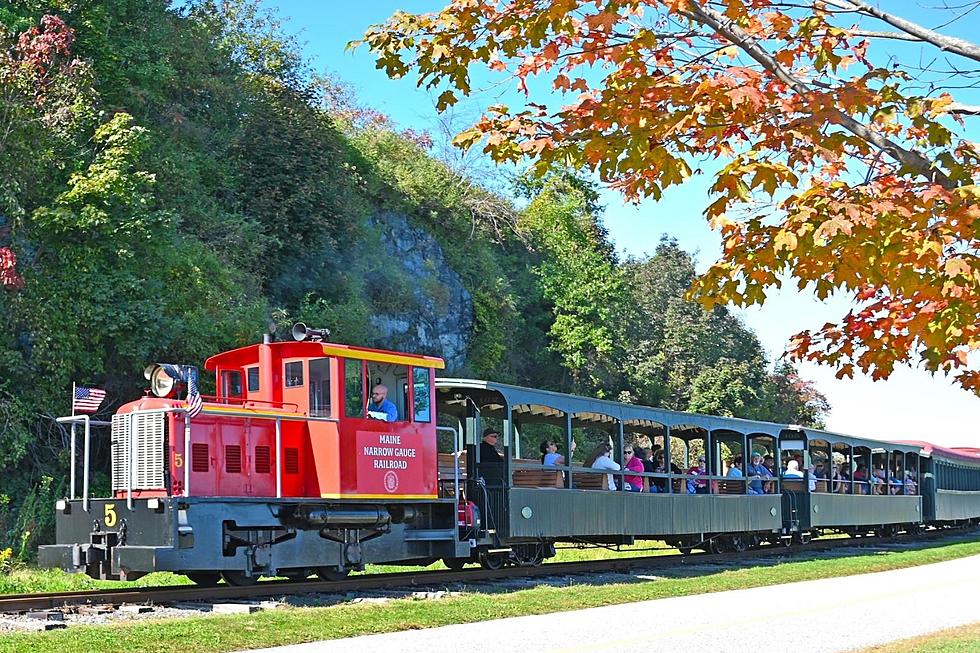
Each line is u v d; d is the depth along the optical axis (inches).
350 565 587.5
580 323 1781.5
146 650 363.6
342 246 1354.6
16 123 894.4
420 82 312.2
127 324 895.1
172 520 502.6
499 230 1748.3
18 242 876.6
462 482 681.0
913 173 266.4
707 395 1968.5
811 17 291.7
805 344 321.7
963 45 266.7
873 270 265.1
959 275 251.3
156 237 952.9
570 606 516.4
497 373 1632.6
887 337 308.0
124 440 540.7
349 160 1487.5
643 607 521.7
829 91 271.7
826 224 242.8
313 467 575.5
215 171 1254.3
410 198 1566.2
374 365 599.5
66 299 887.7
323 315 1203.2
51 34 960.3
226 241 1148.5
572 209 1937.7
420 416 625.3
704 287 277.1
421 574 631.8
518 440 749.9
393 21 304.7
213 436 539.2
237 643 382.3
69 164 950.4
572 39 301.3
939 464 1395.2
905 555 936.9
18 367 862.5
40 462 903.1
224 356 605.9
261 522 543.5
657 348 2059.5
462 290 1571.1
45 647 361.4
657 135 279.7
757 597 577.6
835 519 1086.4
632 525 800.3
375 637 407.8
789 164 284.4
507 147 299.4
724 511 917.8
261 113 1349.7
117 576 524.7
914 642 411.5
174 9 1417.3
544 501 714.2
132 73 1188.5
